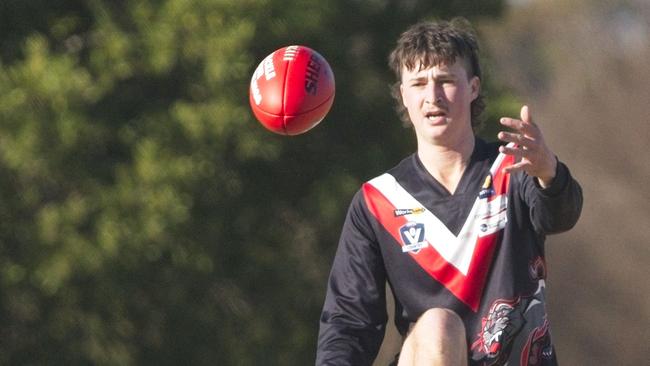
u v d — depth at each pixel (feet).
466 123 71.46
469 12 230.27
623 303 412.16
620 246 413.18
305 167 219.61
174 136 199.72
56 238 195.31
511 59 495.41
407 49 71.26
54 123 195.21
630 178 418.51
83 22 213.25
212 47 198.18
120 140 202.80
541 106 472.85
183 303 204.95
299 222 221.05
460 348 66.90
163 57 199.11
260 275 213.66
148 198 196.65
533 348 70.03
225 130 198.29
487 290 70.38
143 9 201.05
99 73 200.95
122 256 196.03
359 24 224.33
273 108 75.66
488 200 70.79
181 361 208.23
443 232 71.05
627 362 411.13
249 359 212.23
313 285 219.20
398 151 224.53
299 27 204.95
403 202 71.97
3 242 199.52
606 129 425.69
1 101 193.98
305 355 216.74
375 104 222.69
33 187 201.16
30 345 203.62
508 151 64.69
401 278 71.77
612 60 440.86
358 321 71.36
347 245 72.90
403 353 67.77
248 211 212.84
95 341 203.31
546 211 66.95
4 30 211.00
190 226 202.28
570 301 416.87
